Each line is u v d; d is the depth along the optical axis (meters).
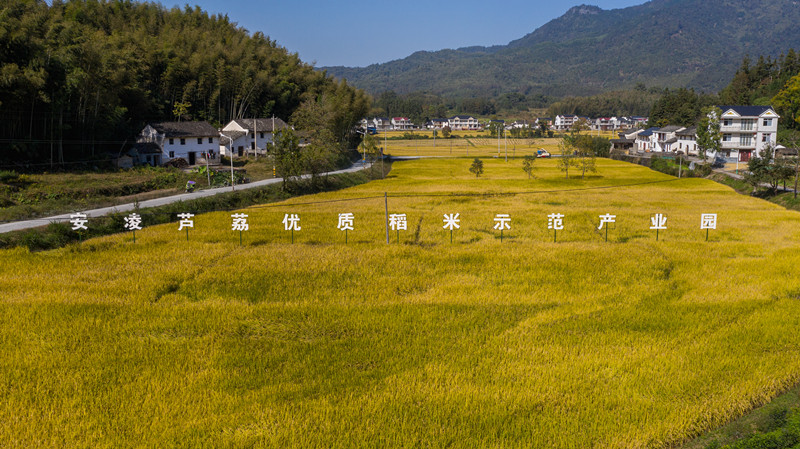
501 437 14.02
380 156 108.69
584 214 46.84
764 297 24.27
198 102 99.62
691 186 67.38
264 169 78.06
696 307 23.06
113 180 56.66
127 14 112.56
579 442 13.87
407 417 14.95
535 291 25.44
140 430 14.25
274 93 115.62
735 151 85.81
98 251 32.06
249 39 136.25
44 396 15.82
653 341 19.66
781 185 60.03
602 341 19.70
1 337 19.80
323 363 18.09
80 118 65.62
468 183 73.12
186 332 20.69
